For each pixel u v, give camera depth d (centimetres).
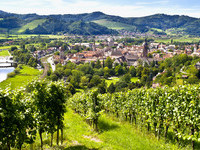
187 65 14700
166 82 10838
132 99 3403
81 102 4028
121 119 3700
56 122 2048
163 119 2469
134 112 3266
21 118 1549
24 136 1655
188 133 2364
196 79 10588
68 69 16225
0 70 18262
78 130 2933
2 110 1441
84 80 13250
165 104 2467
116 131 2795
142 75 15075
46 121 1956
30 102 1830
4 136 1485
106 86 12625
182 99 2327
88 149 2031
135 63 19850
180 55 17088
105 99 4288
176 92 2502
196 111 2078
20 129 1577
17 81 14012
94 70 17025
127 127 3062
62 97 2044
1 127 1466
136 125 3180
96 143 2262
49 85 1980
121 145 2247
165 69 14725
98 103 3061
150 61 19950
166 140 2441
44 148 2011
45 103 1944
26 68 18750
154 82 12188
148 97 2759
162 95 2555
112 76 16400
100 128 3028
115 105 3856
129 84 11862
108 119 3666
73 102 4831
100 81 13088
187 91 2286
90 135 2694
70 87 11256
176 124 2292
